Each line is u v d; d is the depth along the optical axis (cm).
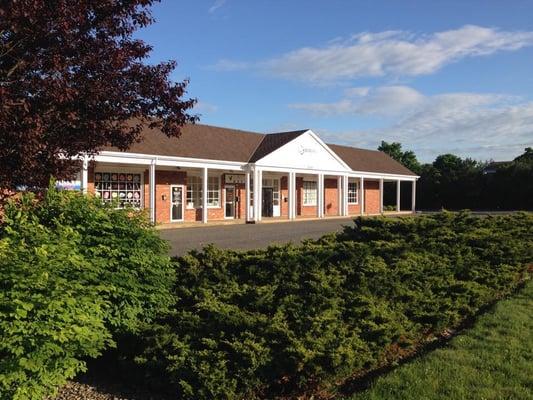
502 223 1327
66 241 450
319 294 629
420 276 779
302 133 3284
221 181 3100
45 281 386
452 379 505
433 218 1199
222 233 2189
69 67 552
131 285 537
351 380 542
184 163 2594
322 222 3022
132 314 540
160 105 645
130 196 2586
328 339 528
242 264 738
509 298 852
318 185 3484
